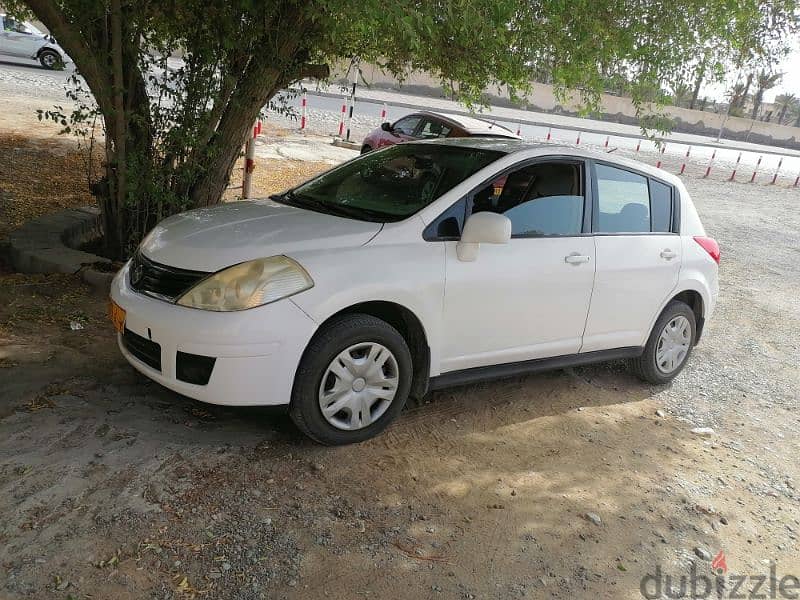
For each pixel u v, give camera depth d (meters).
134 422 3.61
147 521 2.89
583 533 3.36
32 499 2.90
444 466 3.74
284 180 12.07
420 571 2.90
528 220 4.28
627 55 6.16
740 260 10.99
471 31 5.27
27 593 2.44
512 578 2.97
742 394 5.60
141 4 5.49
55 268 5.83
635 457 4.22
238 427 3.75
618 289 4.72
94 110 5.88
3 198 8.29
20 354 4.25
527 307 4.24
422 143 4.74
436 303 3.82
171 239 3.73
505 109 37.50
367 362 3.64
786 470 4.42
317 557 2.87
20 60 22.94
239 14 5.71
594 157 4.70
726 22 5.93
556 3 5.46
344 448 3.72
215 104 6.09
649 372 5.30
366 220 3.94
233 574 2.70
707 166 26.44
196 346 3.27
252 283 3.32
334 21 4.45
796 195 21.89
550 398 4.88
